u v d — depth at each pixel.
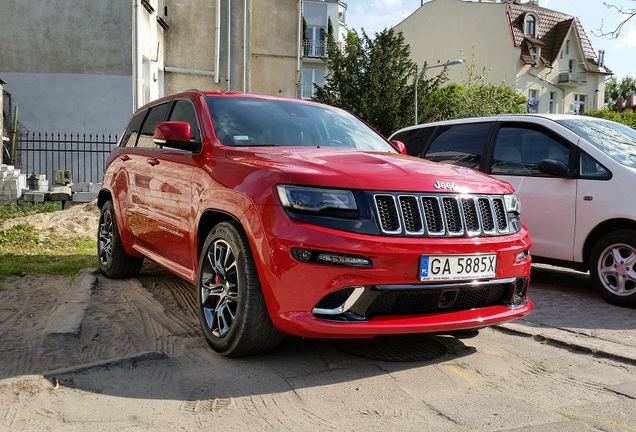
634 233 5.60
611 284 5.85
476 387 3.45
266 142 4.58
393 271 3.39
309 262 3.38
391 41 31.94
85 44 16.86
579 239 6.06
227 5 22.97
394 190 3.55
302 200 3.45
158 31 21.27
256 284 3.59
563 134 6.36
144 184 5.37
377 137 5.37
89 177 16.92
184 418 2.96
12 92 16.67
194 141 4.64
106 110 16.98
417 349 4.09
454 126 7.54
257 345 3.68
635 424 2.98
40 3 16.67
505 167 6.78
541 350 4.20
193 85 22.81
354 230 3.40
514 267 3.92
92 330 4.44
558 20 54.16
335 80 32.25
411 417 3.02
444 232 3.61
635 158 6.13
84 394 3.22
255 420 2.95
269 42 25.84
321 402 3.17
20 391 3.22
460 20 52.09
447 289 3.58
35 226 9.34
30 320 4.70
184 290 5.84
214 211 4.03
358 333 3.37
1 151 14.05
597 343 4.30
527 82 50.62
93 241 8.94
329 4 50.78
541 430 2.89
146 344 4.12
